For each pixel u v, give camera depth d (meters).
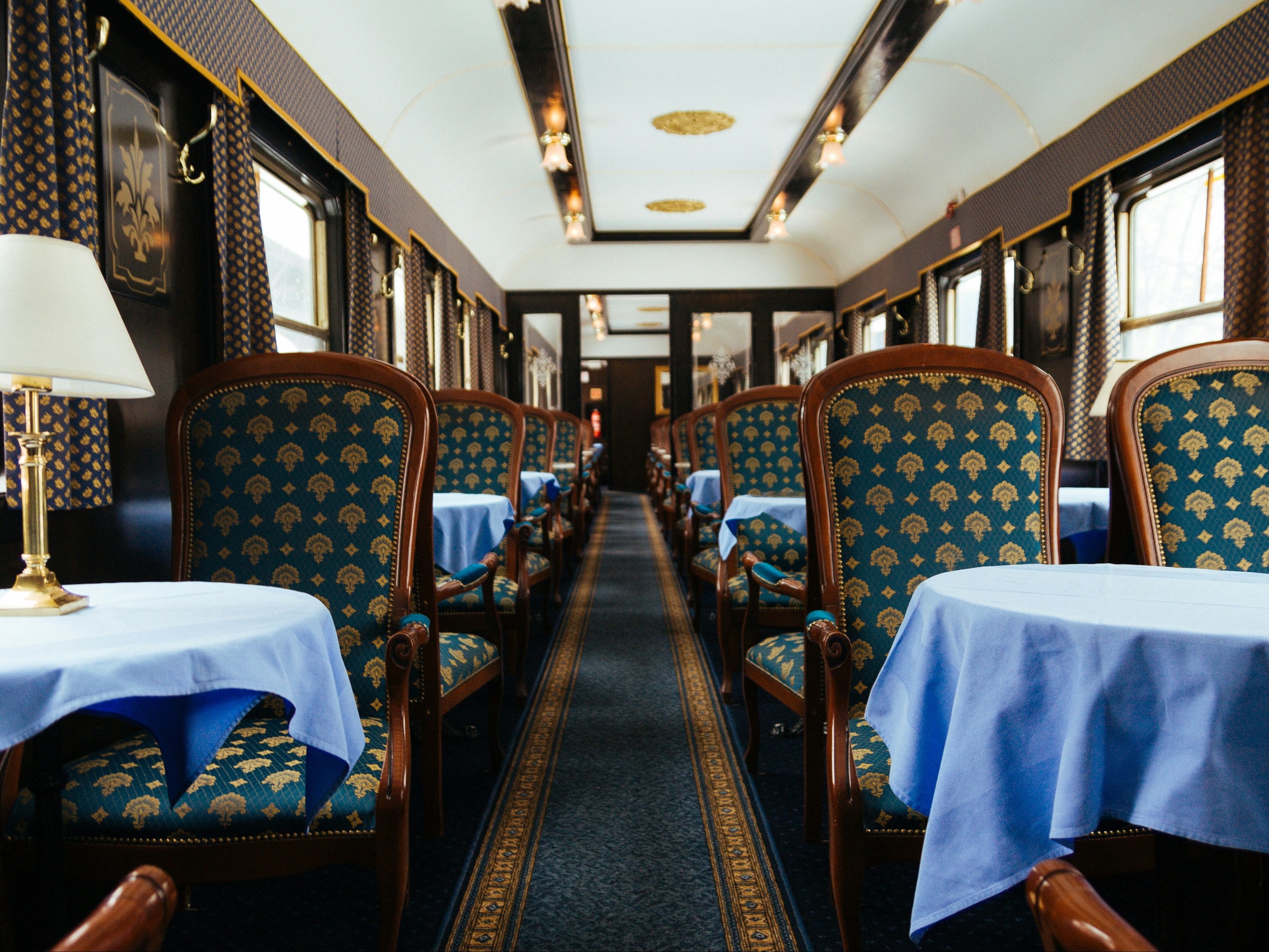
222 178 3.36
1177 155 4.79
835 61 5.86
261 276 3.57
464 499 2.96
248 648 1.07
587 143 7.61
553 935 1.69
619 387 14.43
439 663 2.06
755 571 2.22
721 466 3.72
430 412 1.80
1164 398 1.79
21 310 1.20
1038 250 6.42
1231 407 1.76
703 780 2.50
